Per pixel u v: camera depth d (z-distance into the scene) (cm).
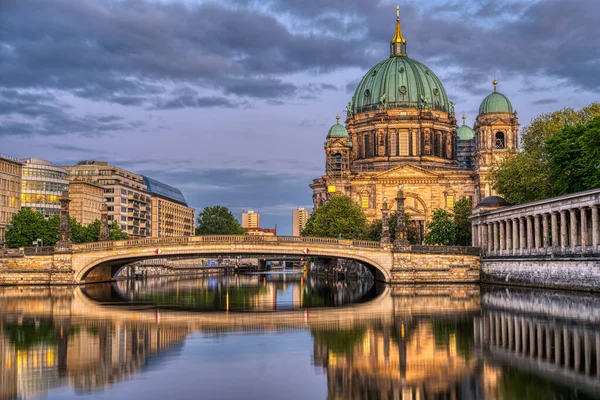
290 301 8125
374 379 3497
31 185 19125
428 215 18888
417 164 19688
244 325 5562
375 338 4750
